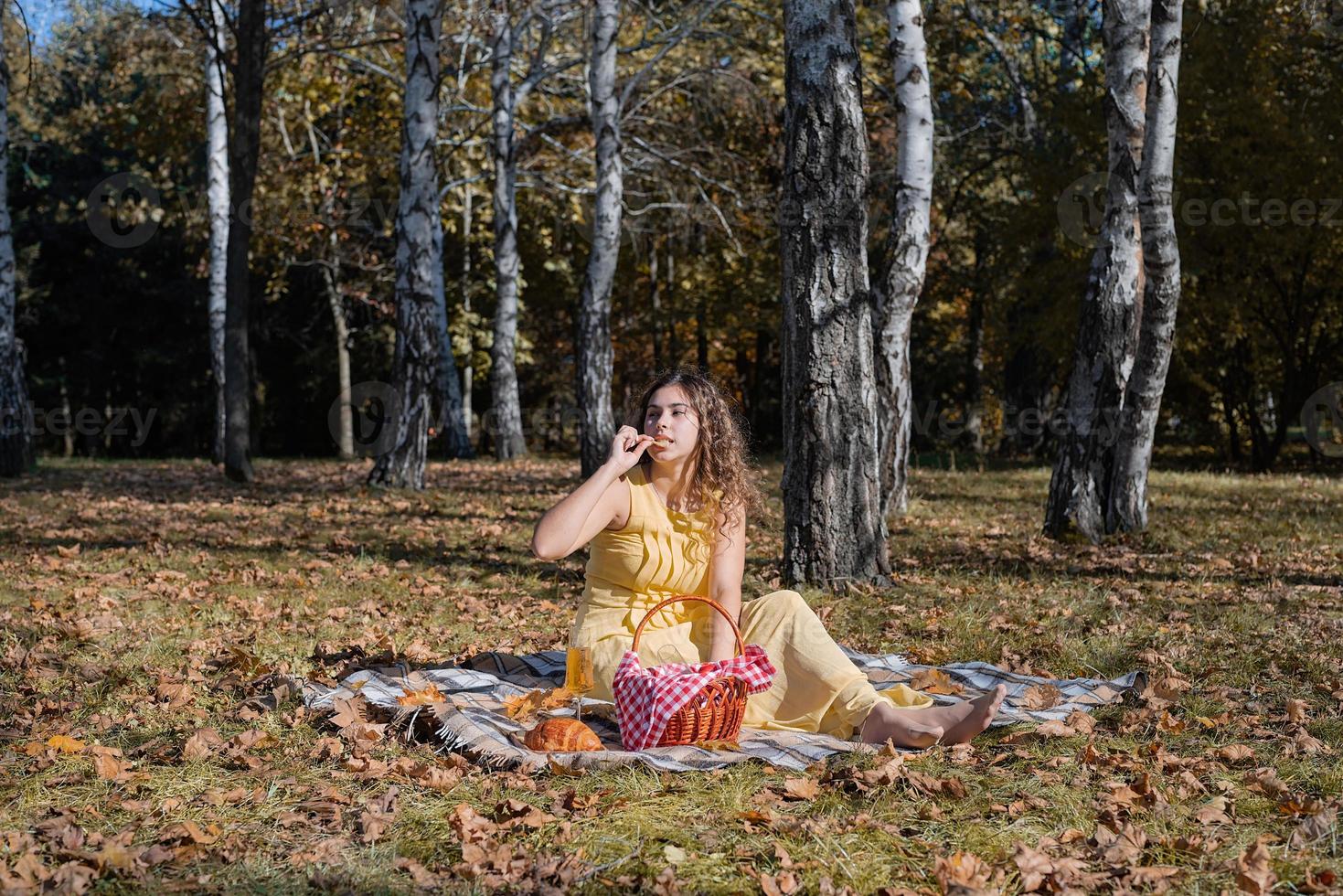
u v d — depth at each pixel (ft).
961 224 99.55
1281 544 32.73
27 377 115.85
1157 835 10.62
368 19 67.97
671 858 10.02
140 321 117.70
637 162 79.05
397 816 11.09
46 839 10.34
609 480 13.93
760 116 74.23
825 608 22.70
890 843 10.46
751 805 11.38
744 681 13.33
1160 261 33.17
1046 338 70.74
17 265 110.11
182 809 11.22
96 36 74.49
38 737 13.42
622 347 124.36
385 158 86.43
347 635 20.27
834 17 24.26
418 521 38.52
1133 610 22.91
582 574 27.84
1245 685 16.58
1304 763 12.71
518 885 9.56
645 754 12.55
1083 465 34.22
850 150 24.47
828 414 25.08
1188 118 64.23
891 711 13.47
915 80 36.99
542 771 12.42
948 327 110.32
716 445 14.47
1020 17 79.66
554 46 81.46
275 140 85.35
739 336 120.57
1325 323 70.59
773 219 80.84
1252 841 10.45
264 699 15.20
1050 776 12.15
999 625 21.38
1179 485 52.85
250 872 9.73
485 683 15.99
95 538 32.86
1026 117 77.87
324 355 120.98
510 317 78.38
